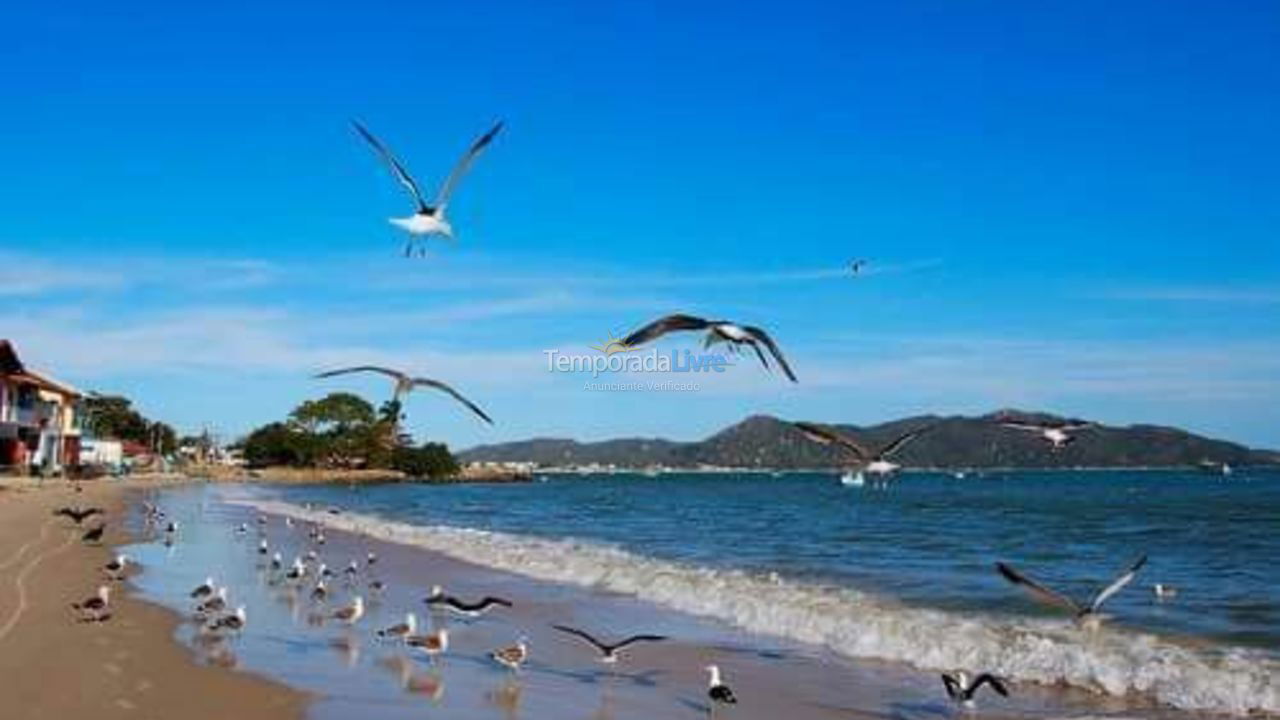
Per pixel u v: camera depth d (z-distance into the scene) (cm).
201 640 2206
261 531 5197
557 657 2177
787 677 2017
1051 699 1850
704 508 9562
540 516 8381
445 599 2373
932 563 4034
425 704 1762
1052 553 4519
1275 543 5056
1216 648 2203
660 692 1898
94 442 13288
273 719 1620
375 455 18688
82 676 1805
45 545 4041
